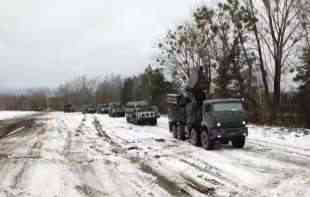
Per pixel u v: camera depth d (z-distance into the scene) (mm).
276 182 8109
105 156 12094
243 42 28500
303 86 22156
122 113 40156
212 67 30328
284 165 9984
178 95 17516
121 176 9031
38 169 9742
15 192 7469
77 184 8156
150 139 17344
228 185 8023
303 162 10320
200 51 33375
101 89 115688
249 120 26125
